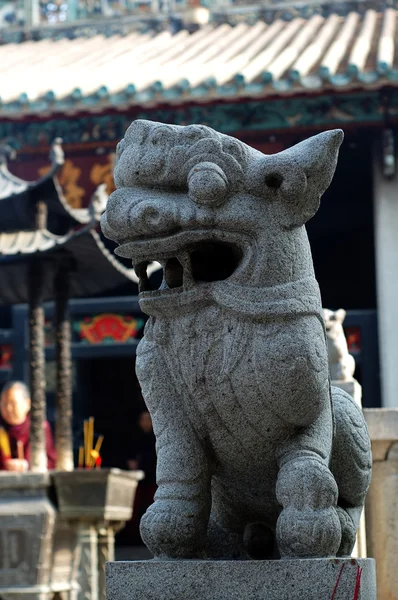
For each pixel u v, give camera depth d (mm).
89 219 9062
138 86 13336
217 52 15500
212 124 13695
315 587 3408
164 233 3562
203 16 17703
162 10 17875
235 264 3689
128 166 3648
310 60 13680
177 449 3730
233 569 3471
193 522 3666
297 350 3529
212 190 3482
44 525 8352
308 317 3600
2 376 14453
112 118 14219
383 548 5961
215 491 3984
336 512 3607
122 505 8914
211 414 3668
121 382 16906
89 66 15133
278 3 17469
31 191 9133
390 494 5984
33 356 8969
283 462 3648
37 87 13820
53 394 14398
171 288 3666
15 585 8352
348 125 13445
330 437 3748
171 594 3500
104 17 17969
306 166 3547
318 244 16969
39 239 9031
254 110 13523
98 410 16828
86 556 8500
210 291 3580
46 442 9602
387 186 13695
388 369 13477
